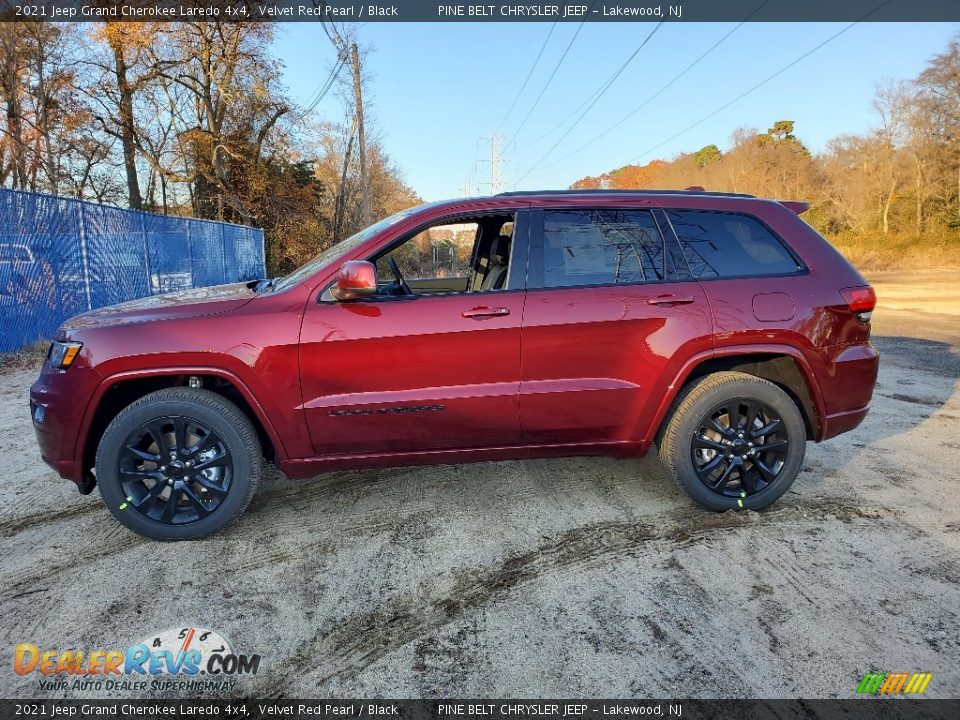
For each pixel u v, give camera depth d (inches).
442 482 153.8
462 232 173.8
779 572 110.2
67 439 118.5
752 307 128.0
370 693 82.7
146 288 507.5
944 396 238.7
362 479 156.3
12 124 942.4
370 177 1491.1
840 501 140.1
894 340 375.9
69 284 394.6
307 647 92.1
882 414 213.8
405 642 93.0
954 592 103.3
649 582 107.7
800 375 133.8
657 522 130.6
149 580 110.1
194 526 122.3
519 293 124.6
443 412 123.2
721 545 120.3
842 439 186.1
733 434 131.1
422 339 120.5
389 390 121.8
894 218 1759.4
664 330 125.7
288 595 105.5
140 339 116.8
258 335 118.3
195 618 99.1
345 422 121.9
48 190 982.4
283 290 124.9
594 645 91.3
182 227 593.0
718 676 84.4
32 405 122.0
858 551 117.4
